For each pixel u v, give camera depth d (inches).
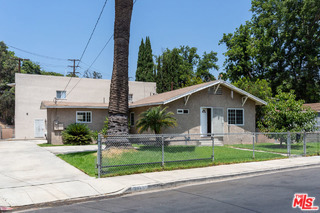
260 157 559.5
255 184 356.2
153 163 438.3
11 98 1721.2
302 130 700.7
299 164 501.4
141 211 248.4
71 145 884.0
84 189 326.6
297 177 401.1
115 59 582.9
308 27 1438.2
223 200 278.5
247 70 1777.8
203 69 2255.2
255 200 275.9
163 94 962.1
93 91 1320.1
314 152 639.1
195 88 780.6
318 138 666.8
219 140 823.7
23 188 329.4
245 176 418.0
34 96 1215.6
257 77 1692.9
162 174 402.6
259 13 1684.3
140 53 1860.2
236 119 856.9
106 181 360.8
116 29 589.6
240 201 273.1
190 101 792.9
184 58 2267.5
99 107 1010.1
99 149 389.7
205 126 821.2
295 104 725.3
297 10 1459.2
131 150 556.1
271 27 1499.8
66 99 1262.3
